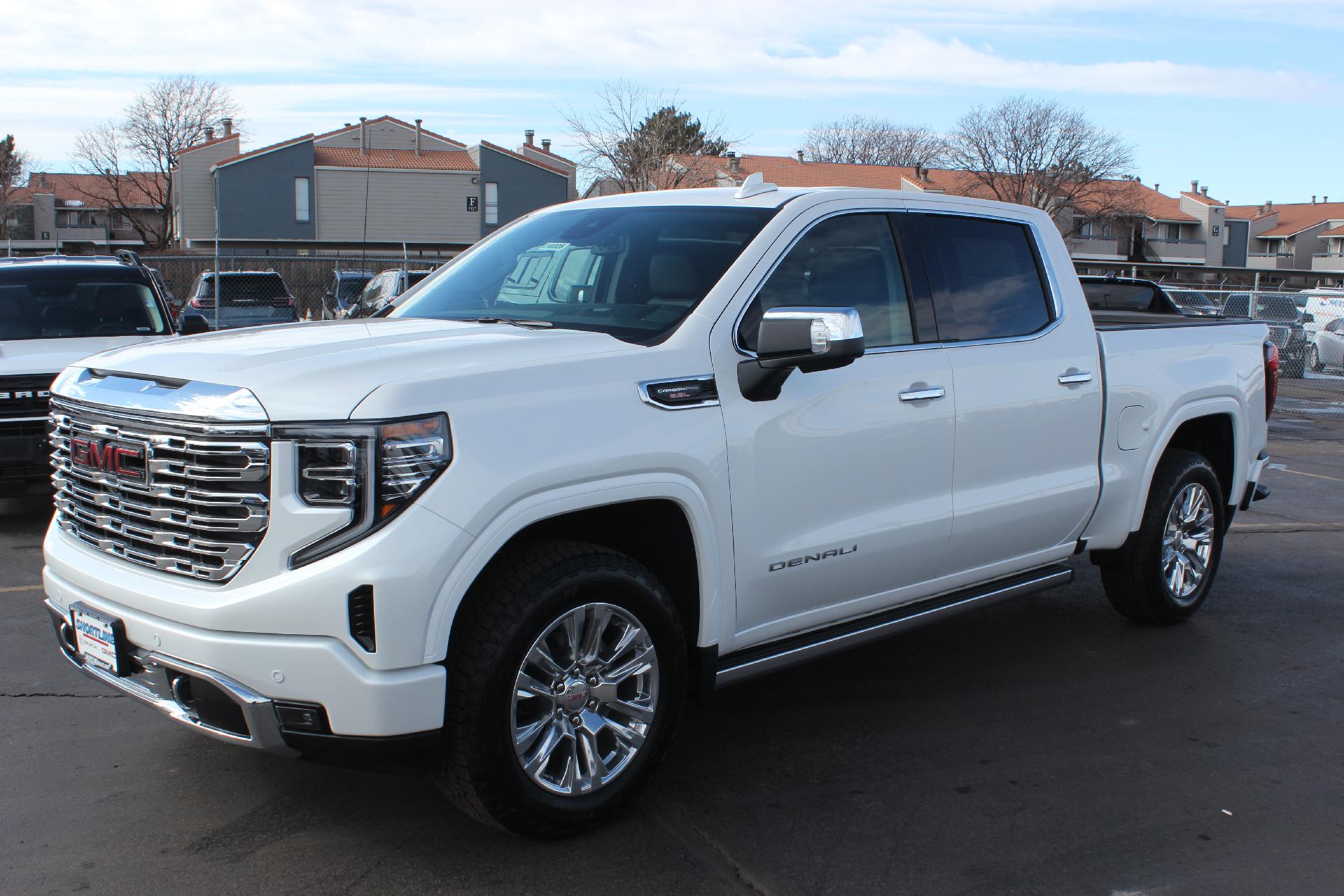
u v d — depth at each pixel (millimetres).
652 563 3695
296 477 2924
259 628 2938
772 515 3744
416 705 2945
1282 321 21094
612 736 3500
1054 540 4938
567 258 4211
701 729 4352
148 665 3170
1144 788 3869
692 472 3469
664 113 34625
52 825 3467
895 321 4223
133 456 3164
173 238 69375
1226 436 5926
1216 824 3613
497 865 3254
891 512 4133
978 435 4418
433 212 50344
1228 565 7254
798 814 3621
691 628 3689
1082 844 3465
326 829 3459
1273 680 5020
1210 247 76938
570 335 3469
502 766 3141
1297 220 103938
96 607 3287
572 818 3336
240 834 3422
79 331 8562
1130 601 5625
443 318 4105
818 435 3844
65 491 3570
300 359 3129
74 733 4180
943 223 4535
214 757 3979
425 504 2930
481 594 3143
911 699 4707
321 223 49562
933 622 4484
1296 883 3252
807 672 5035
